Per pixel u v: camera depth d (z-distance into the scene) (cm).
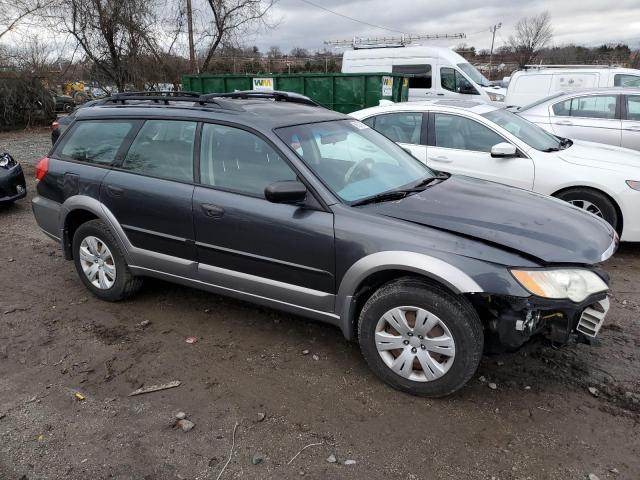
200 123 383
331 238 319
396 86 1171
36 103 2156
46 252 584
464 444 273
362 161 382
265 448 272
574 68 1161
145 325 407
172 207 382
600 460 262
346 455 267
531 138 596
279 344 377
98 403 310
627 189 523
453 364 294
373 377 334
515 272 278
